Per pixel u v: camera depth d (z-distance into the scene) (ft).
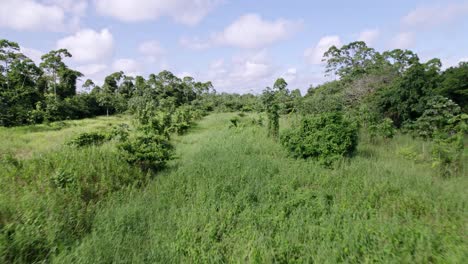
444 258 9.73
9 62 117.70
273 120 37.55
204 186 17.70
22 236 10.76
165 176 21.08
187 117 66.80
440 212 13.93
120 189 17.95
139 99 123.54
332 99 50.19
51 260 10.37
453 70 35.14
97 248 10.73
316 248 10.76
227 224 13.08
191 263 10.35
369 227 11.85
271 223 12.96
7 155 21.50
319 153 24.35
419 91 34.14
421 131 28.55
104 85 177.37
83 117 128.88
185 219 13.44
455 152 20.58
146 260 10.42
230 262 10.38
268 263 9.90
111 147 28.50
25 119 87.92
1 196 14.20
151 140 26.94
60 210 13.58
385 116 38.37
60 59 146.20
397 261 9.47
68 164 19.88
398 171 20.51
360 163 22.76
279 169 22.00
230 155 26.96
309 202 14.98
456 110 26.66
